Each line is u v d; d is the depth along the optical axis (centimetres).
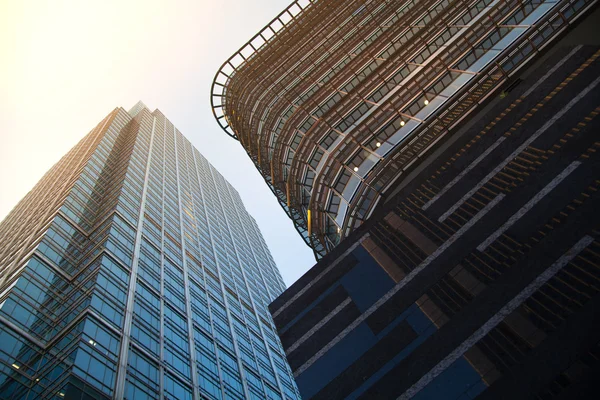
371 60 3838
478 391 1551
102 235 5491
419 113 2792
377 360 1898
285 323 2386
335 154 3067
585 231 1697
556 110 2178
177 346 4788
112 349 3853
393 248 2308
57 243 5119
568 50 2375
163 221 7381
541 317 1603
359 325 2092
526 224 1891
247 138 5644
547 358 1467
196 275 6806
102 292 4372
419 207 2362
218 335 5884
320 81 4200
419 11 3928
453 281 1936
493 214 2025
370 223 2550
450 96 2659
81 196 6519
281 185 4681
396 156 2673
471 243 1997
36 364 3522
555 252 1711
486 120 2448
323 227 3381
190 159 12900
